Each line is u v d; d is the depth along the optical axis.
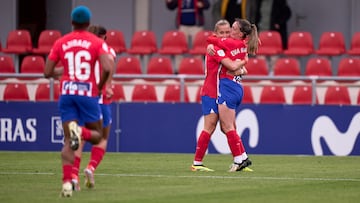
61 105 27.83
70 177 27.70
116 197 27.88
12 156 44.38
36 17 67.19
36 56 56.81
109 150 47.53
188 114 47.22
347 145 46.72
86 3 66.94
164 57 59.69
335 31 66.31
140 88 51.66
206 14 66.00
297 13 66.56
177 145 47.34
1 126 47.69
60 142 47.66
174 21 66.88
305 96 50.72
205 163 41.06
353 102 51.50
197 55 59.59
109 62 27.66
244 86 50.72
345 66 56.41
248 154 46.81
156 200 27.25
